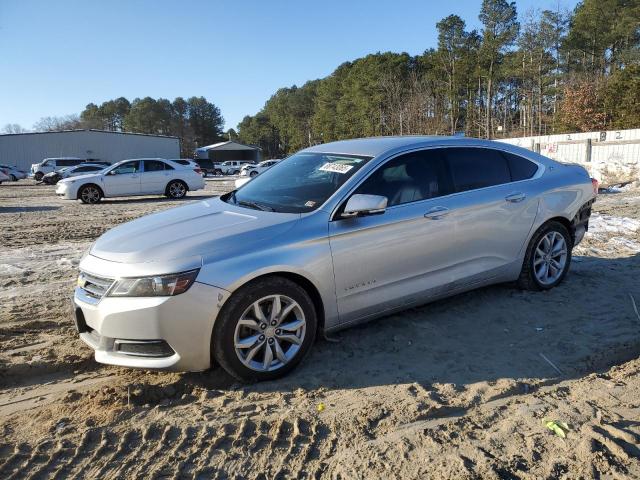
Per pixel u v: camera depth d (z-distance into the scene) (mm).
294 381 3670
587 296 5262
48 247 8781
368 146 4625
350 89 82625
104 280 3479
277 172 4922
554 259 5445
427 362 3932
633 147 21656
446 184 4586
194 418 3219
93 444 2963
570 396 3418
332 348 4160
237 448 2912
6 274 6727
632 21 58500
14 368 3816
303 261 3686
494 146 5090
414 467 2711
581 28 63062
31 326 4734
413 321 4672
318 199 4066
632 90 41094
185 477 2678
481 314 4812
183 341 3361
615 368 3836
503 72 62406
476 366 3857
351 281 3951
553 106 62594
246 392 3529
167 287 3316
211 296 3377
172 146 64250
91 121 128500
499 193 4852
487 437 2963
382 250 4070
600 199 13547
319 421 3156
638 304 5062
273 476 2682
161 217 4312
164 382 3672
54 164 39125
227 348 3467
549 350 4113
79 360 4016
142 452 2885
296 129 113312
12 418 3246
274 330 3639
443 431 3035
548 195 5195
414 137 4875
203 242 3559
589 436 2936
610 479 2596
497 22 62344
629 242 7805
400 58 74312
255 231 3701
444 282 4496
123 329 3357
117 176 17938
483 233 4695
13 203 18094
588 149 23047
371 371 3801
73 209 15406
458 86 66312
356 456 2818
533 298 5188
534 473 2645
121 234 3984
